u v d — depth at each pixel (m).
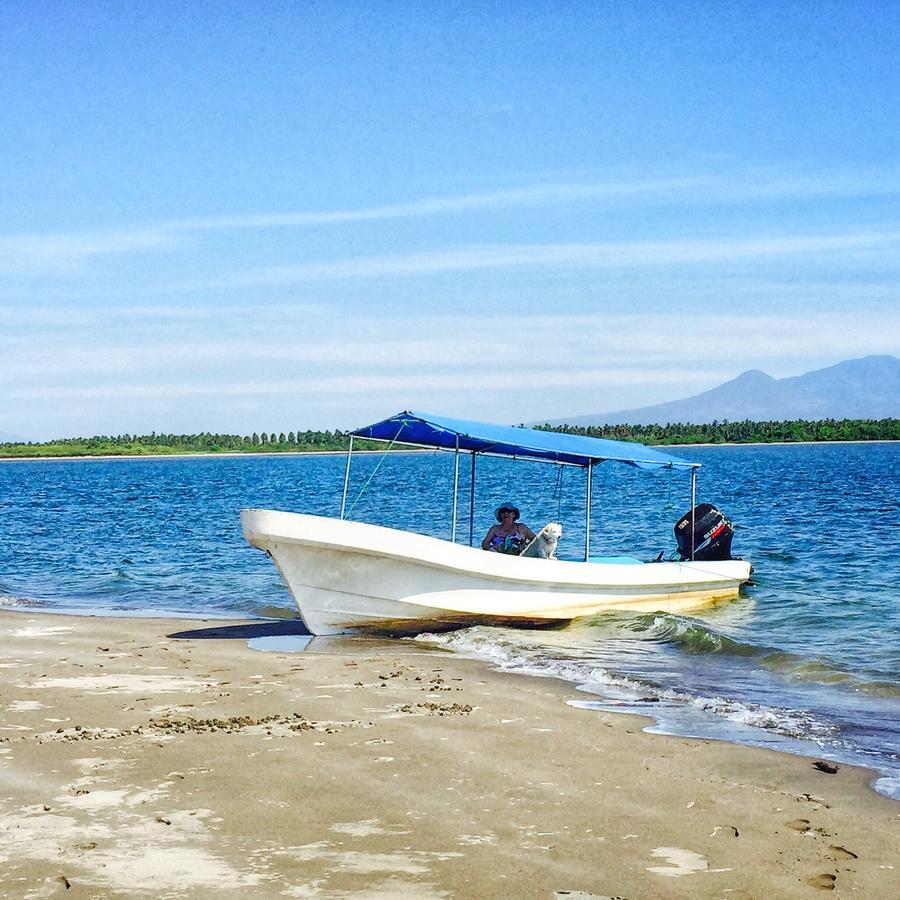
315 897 6.11
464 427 17.39
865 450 170.12
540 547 18.72
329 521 16.28
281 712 10.84
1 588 24.14
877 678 13.48
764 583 23.84
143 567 27.70
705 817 7.66
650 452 20.86
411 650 15.81
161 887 6.23
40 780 8.38
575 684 12.86
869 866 6.77
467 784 8.35
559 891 6.27
